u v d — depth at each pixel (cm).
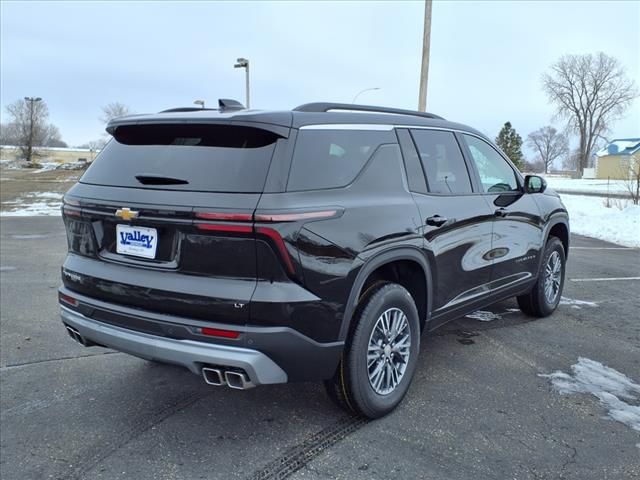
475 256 408
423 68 1541
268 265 262
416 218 340
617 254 977
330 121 310
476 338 481
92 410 345
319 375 289
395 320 334
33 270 781
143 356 291
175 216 273
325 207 281
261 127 276
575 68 7181
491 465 281
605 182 4772
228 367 268
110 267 304
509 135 5675
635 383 386
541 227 505
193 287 272
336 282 284
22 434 316
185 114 303
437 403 351
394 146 349
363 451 294
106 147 340
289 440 306
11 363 425
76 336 330
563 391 371
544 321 534
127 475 274
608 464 283
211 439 308
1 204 1997
